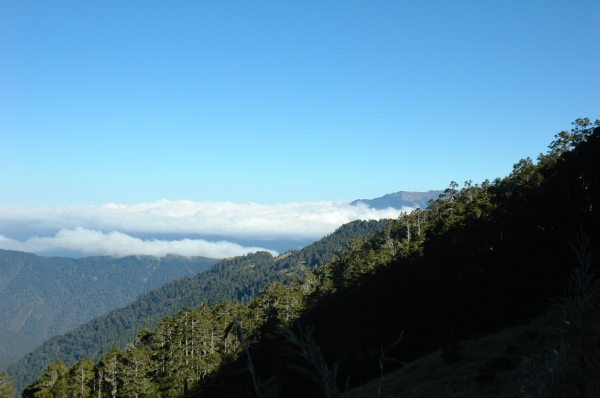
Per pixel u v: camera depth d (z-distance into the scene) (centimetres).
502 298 3381
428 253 4962
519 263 3575
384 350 317
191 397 311
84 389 6134
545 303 2731
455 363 2073
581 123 5091
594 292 372
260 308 8044
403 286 4812
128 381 5706
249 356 281
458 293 3894
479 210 4912
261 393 275
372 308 5172
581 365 359
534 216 3844
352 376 2745
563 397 363
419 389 1820
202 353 6266
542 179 4534
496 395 1400
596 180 3256
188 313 6694
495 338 2295
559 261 2922
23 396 6316
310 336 281
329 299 6981
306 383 1803
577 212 3366
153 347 6838
